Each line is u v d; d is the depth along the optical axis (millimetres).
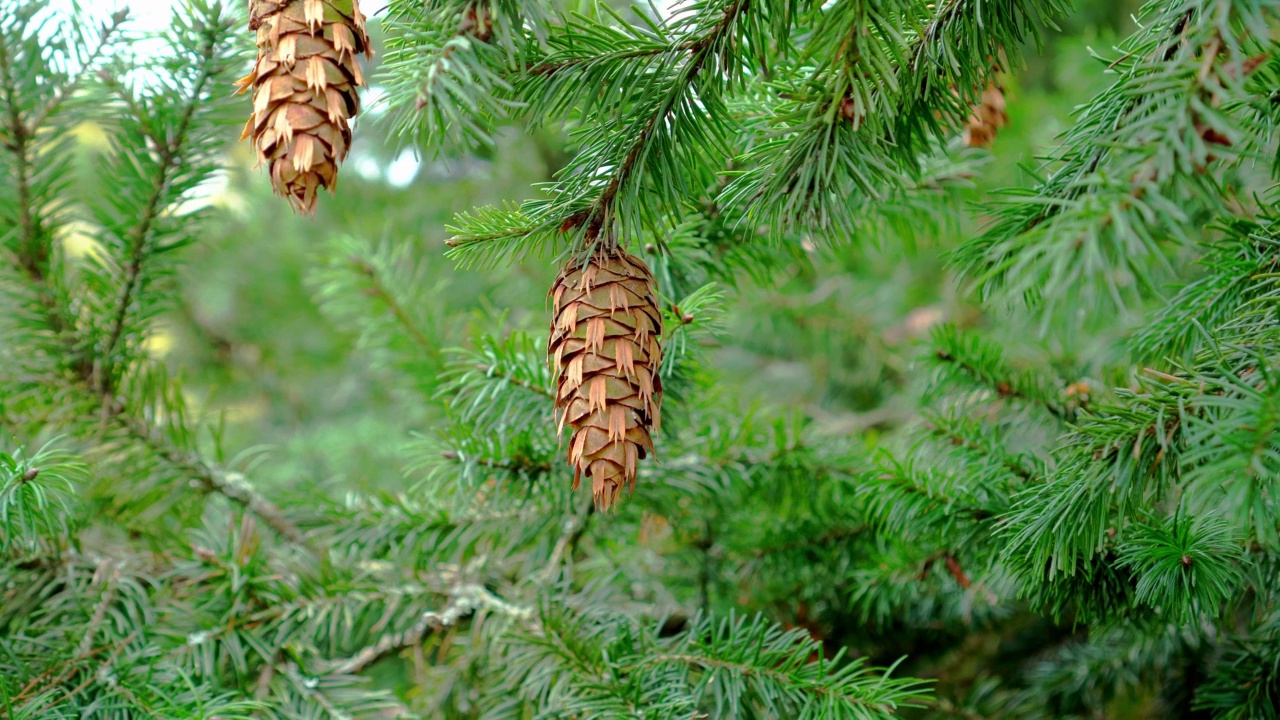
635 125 793
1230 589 822
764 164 812
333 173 756
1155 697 1091
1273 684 896
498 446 917
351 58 757
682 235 908
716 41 788
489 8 751
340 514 990
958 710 1110
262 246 2293
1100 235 703
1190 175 710
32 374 965
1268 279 784
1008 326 1180
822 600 1057
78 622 914
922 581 956
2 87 929
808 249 961
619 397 785
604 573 1054
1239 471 719
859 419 1783
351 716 927
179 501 1004
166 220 965
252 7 761
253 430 2201
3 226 952
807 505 996
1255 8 712
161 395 990
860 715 848
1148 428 779
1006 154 1657
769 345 2006
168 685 891
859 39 763
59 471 838
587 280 792
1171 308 813
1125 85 748
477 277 1979
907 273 2061
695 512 997
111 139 960
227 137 967
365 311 1143
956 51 806
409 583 981
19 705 865
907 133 815
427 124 757
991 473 906
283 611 943
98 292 963
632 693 875
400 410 1927
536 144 2014
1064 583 853
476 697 989
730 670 875
